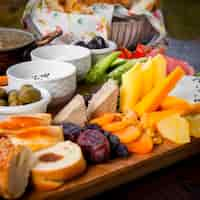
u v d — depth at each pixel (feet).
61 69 4.23
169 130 3.39
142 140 3.22
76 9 5.63
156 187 3.30
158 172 3.35
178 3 11.61
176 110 3.60
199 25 10.89
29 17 5.60
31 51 4.62
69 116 3.36
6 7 6.25
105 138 3.09
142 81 3.78
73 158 2.86
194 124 3.47
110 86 3.75
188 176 3.42
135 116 3.48
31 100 3.48
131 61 4.59
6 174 2.58
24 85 3.58
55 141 2.99
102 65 4.58
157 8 5.97
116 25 5.54
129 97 3.73
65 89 3.91
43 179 2.73
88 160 3.04
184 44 6.93
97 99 3.67
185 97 3.91
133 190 3.25
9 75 3.91
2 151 2.70
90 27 5.44
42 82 3.80
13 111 3.41
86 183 2.85
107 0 5.79
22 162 2.66
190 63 6.11
